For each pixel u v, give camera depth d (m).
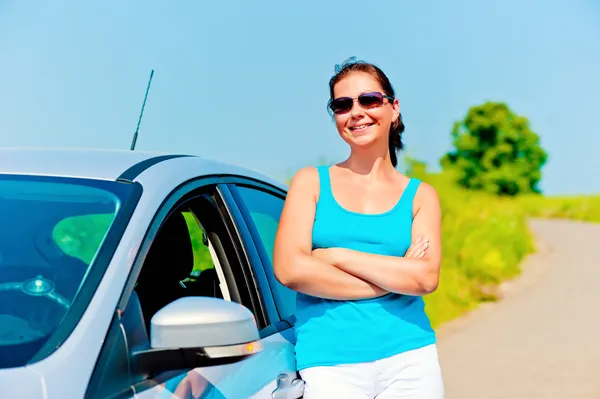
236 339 2.50
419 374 3.49
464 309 14.45
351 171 3.67
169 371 2.62
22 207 2.84
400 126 4.02
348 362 3.45
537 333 12.17
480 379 9.25
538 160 97.75
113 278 2.56
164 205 2.94
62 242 2.71
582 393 8.63
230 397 2.85
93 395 2.29
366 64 3.73
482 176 94.94
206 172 3.45
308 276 3.45
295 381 3.42
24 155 3.20
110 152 3.29
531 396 8.48
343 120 3.68
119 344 2.45
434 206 3.68
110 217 2.77
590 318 13.52
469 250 17.84
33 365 2.28
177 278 3.65
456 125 98.31
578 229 41.78
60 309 2.49
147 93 4.24
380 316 3.49
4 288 2.56
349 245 3.57
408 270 3.46
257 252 3.67
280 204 4.21
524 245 25.67
